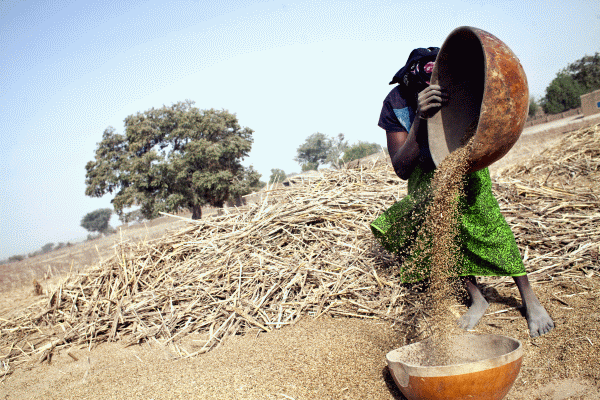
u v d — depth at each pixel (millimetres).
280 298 4027
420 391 1929
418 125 2734
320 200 5297
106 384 3127
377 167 6602
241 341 3535
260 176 30109
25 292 9180
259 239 4832
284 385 2580
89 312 4762
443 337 2518
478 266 3018
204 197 28203
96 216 102312
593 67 54594
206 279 4516
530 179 6676
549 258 3867
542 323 2748
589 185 5867
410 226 3129
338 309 3727
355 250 4336
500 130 2250
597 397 1972
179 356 3475
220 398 2516
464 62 2689
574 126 25969
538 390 2168
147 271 5078
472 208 2885
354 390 2438
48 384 3396
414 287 3359
